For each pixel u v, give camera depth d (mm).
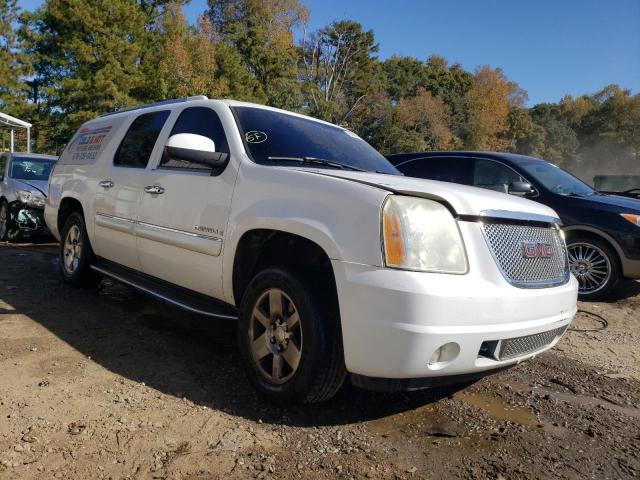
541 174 6988
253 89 47938
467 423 3068
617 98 96062
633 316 5969
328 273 2908
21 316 4418
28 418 2729
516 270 2914
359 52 59750
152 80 36469
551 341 3311
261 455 2537
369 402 3240
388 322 2504
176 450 2525
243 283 3398
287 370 3021
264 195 3162
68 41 34969
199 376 3445
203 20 52562
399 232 2584
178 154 3357
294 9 63688
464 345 2607
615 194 7551
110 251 4648
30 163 9594
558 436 2982
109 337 4070
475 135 71188
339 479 2387
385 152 56875
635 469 2670
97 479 2260
